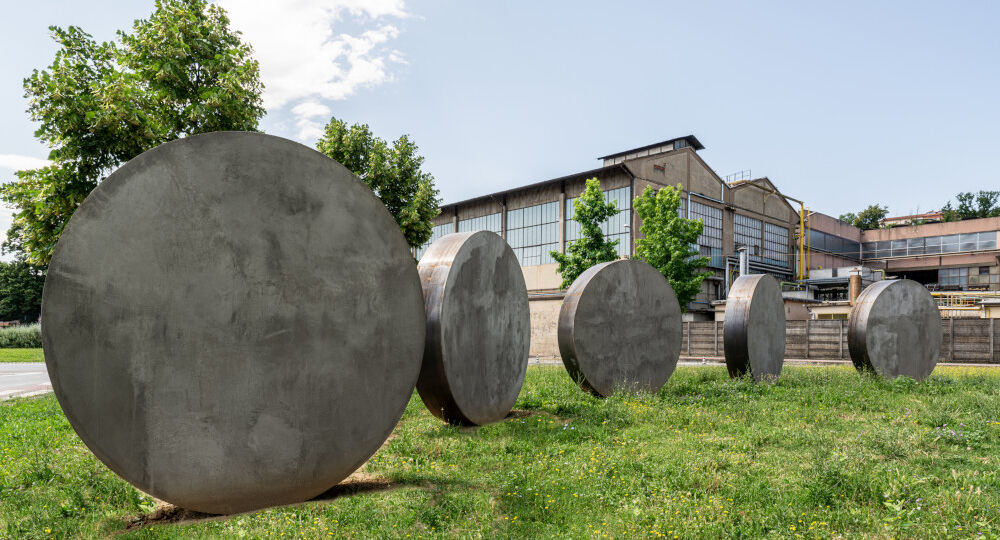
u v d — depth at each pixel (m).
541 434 7.57
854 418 8.61
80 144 11.91
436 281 8.09
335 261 5.38
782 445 6.93
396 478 5.84
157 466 4.52
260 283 4.94
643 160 38.44
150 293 4.48
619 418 8.43
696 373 14.86
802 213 51.91
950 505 4.57
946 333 23.50
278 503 5.09
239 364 4.83
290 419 5.09
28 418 9.17
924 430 7.40
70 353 4.18
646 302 12.18
